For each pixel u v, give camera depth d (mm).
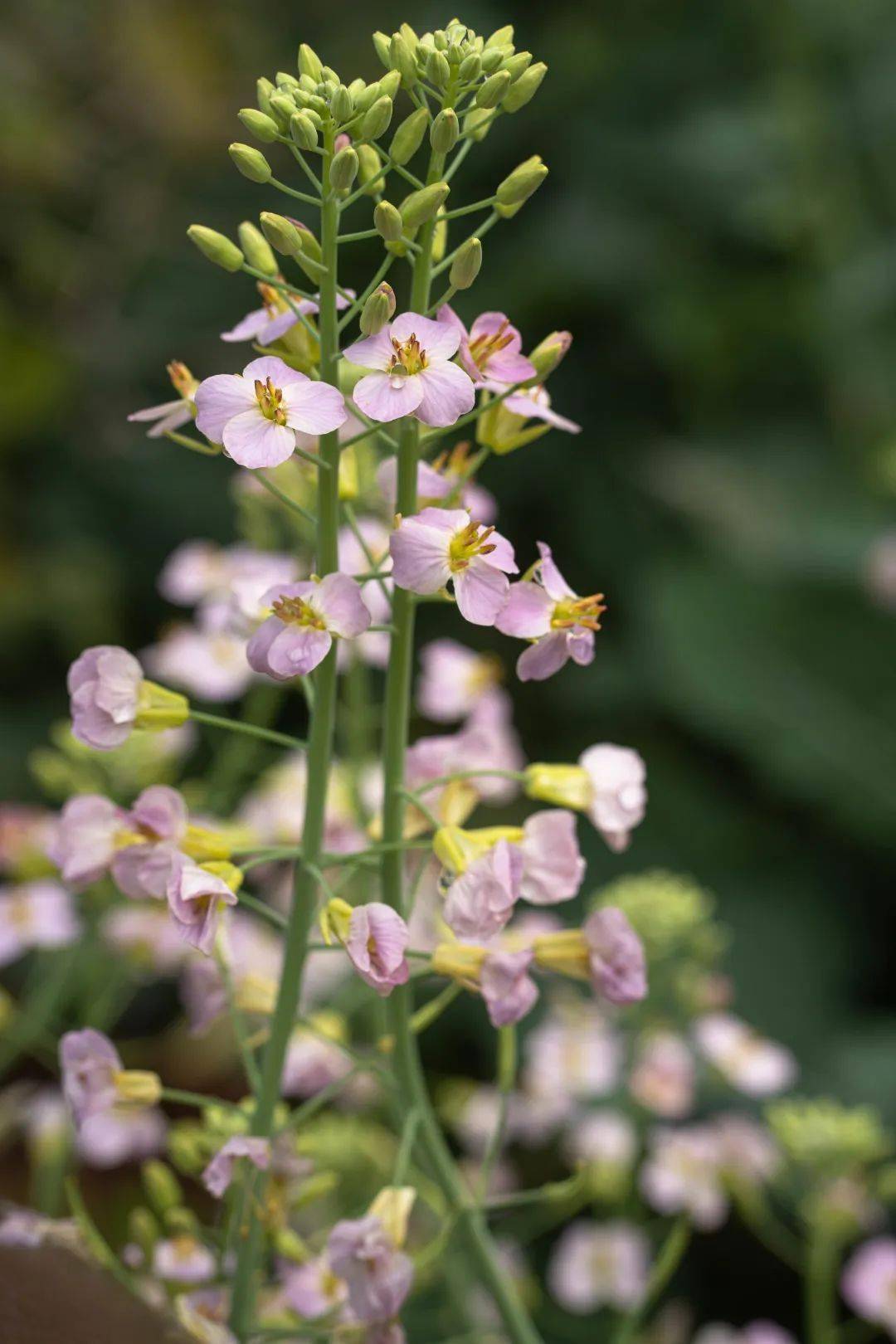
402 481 519
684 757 1343
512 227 1602
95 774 662
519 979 522
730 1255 866
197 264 1639
